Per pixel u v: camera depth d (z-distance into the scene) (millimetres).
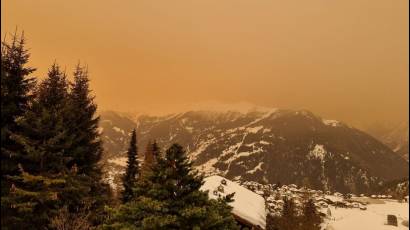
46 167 28266
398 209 111500
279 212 70875
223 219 21297
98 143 36719
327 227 74500
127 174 50969
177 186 21328
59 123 28984
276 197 95625
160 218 20016
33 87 29000
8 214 27125
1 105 27000
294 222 61219
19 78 28391
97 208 33062
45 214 26719
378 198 153625
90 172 34469
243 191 58406
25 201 26531
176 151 21969
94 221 31688
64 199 29016
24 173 25750
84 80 38219
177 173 21609
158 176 21344
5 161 27281
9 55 28094
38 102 30125
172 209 20703
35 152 27234
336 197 134625
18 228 27234
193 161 22172
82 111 35594
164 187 21094
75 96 37000
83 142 35125
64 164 29484
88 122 36000
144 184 22078
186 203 21312
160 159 21859
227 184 57812
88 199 30734
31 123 28328
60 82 33281
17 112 28328
